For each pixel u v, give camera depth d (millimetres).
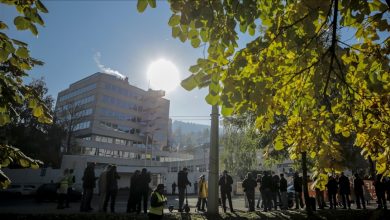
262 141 15117
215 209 12023
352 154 4180
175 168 74812
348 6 3291
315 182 4309
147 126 91000
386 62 3951
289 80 3895
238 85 3213
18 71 3541
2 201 21438
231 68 3203
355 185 15773
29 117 35094
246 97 3301
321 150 4039
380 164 4590
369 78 3877
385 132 4332
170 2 2869
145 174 12266
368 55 3998
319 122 4527
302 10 3570
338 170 3924
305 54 3873
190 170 69625
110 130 82062
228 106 3195
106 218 9773
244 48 3350
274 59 3693
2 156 3256
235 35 3225
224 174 14234
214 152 12570
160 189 9086
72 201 21297
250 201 14203
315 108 4801
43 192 20531
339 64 3836
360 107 4289
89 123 79438
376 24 3729
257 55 3434
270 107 4242
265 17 3691
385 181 14305
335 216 12016
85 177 12273
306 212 12508
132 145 86875
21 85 3561
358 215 12172
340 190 15914
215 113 12906
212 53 3250
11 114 3479
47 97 34281
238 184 37625
